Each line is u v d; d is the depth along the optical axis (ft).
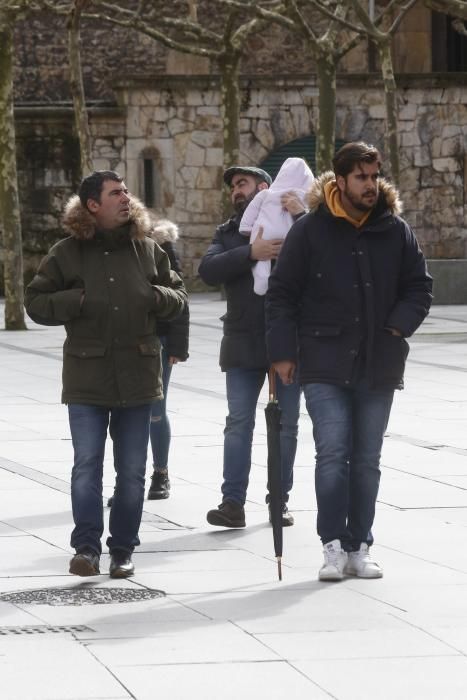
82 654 47.78
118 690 43.75
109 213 61.31
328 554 59.93
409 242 61.46
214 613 53.78
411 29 319.88
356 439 61.67
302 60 316.81
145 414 61.77
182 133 292.40
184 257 295.48
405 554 65.05
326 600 56.03
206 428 107.04
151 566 62.59
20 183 295.28
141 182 294.05
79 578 60.13
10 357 166.09
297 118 292.40
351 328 60.49
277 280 61.21
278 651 48.32
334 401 60.39
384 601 55.88
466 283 250.16
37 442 100.01
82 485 60.54
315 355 60.64
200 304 260.42
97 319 60.80
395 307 60.95
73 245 61.77
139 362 61.36
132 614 53.57
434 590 57.88
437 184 294.87
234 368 71.87
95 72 317.63
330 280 60.49
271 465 60.39
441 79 291.17
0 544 66.95
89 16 228.63
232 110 243.81
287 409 72.13
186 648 48.60
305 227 61.00
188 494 80.89
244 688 44.09
